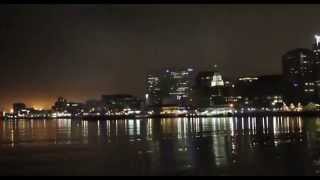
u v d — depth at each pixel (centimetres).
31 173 8081
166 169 8138
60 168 8638
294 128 19650
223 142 13125
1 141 16350
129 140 15112
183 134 17462
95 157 10300
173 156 10012
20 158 10556
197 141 13762
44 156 10838
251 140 13512
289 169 7688
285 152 10106
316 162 8419
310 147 11031
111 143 14075
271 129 19350
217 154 10125
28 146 13862
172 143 13325
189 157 9738
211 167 8200
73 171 8212
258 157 9362
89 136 17962
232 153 10219
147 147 12325
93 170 8262
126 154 10731
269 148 11056
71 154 11125
